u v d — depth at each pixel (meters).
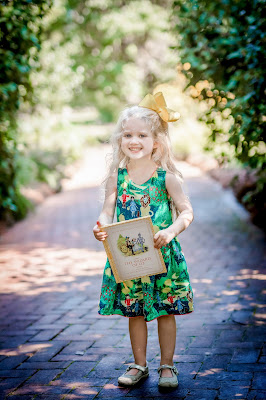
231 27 6.04
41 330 4.21
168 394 2.98
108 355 3.62
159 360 3.46
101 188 3.29
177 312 3.04
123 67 25.12
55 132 17.17
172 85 15.81
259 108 5.45
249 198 7.63
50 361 3.56
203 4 6.29
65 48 16.64
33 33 5.87
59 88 15.73
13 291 5.38
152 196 3.06
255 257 6.14
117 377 3.26
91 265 6.36
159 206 3.07
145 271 2.94
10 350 3.80
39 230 8.73
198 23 6.39
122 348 3.73
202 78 6.50
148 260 2.93
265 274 5.42
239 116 5.82
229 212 9.07
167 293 3.05
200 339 3.78
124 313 3.09
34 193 11.66
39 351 3.75
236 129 5.93
